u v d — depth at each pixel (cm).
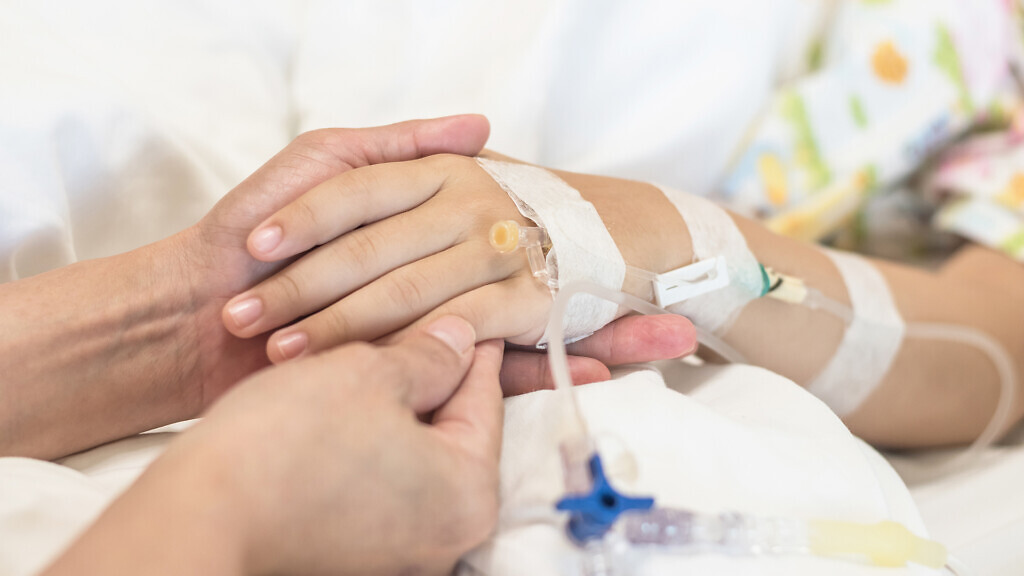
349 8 61
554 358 43
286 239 46
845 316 55
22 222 50
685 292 50
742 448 43
